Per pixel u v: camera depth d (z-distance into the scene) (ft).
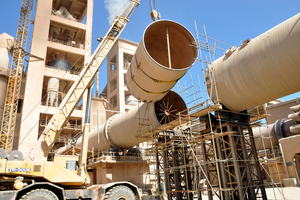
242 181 51.13
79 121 165.89
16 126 141.49
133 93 55.52
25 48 145.79
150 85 48.44
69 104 54.75
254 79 46.70
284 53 41.75
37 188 37.58
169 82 47.16
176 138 67.46
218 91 53.11
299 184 91.76
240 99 51.06
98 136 82.69
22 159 39.60
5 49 133.69
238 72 48.57
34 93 138.21
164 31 48.96
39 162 39.65
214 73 53.47
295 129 95.09
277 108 145.89
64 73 152.56
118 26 69.82
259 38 46.21
